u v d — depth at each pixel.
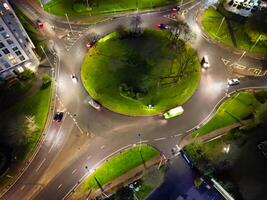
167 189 76.62
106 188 76.88
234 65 103.88
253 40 110.31
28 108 92.94
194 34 113.50
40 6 125.56
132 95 93.00
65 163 82.19
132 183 77.31
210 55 106.88
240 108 91.69
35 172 80.69
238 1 122.69
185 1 126.44
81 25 118.69
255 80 99.25
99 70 102.12
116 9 123.56
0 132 87.31
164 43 109.69
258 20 114.44
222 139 84.81
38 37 113.88
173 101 93.38
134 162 81.38
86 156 83.19
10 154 83.44
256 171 78.38
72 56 107.81
